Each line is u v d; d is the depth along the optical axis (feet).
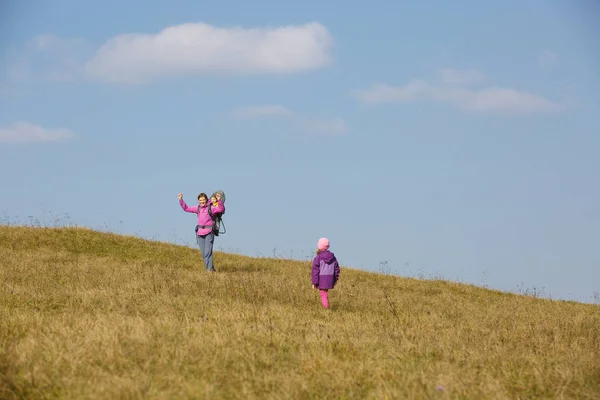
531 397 30.07
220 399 26.76
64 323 38.65
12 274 61.82
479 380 31.09
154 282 60.85
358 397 28.30
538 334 47.42
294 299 60.13
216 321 42.65
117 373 29.12
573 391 30.42
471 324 52.85
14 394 26.32
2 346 32.81
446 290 88.63
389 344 38.37
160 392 26.32
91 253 88.17
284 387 28.25
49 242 89.81
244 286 61.57
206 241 81.30
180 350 32.24
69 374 28.37
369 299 65.62
